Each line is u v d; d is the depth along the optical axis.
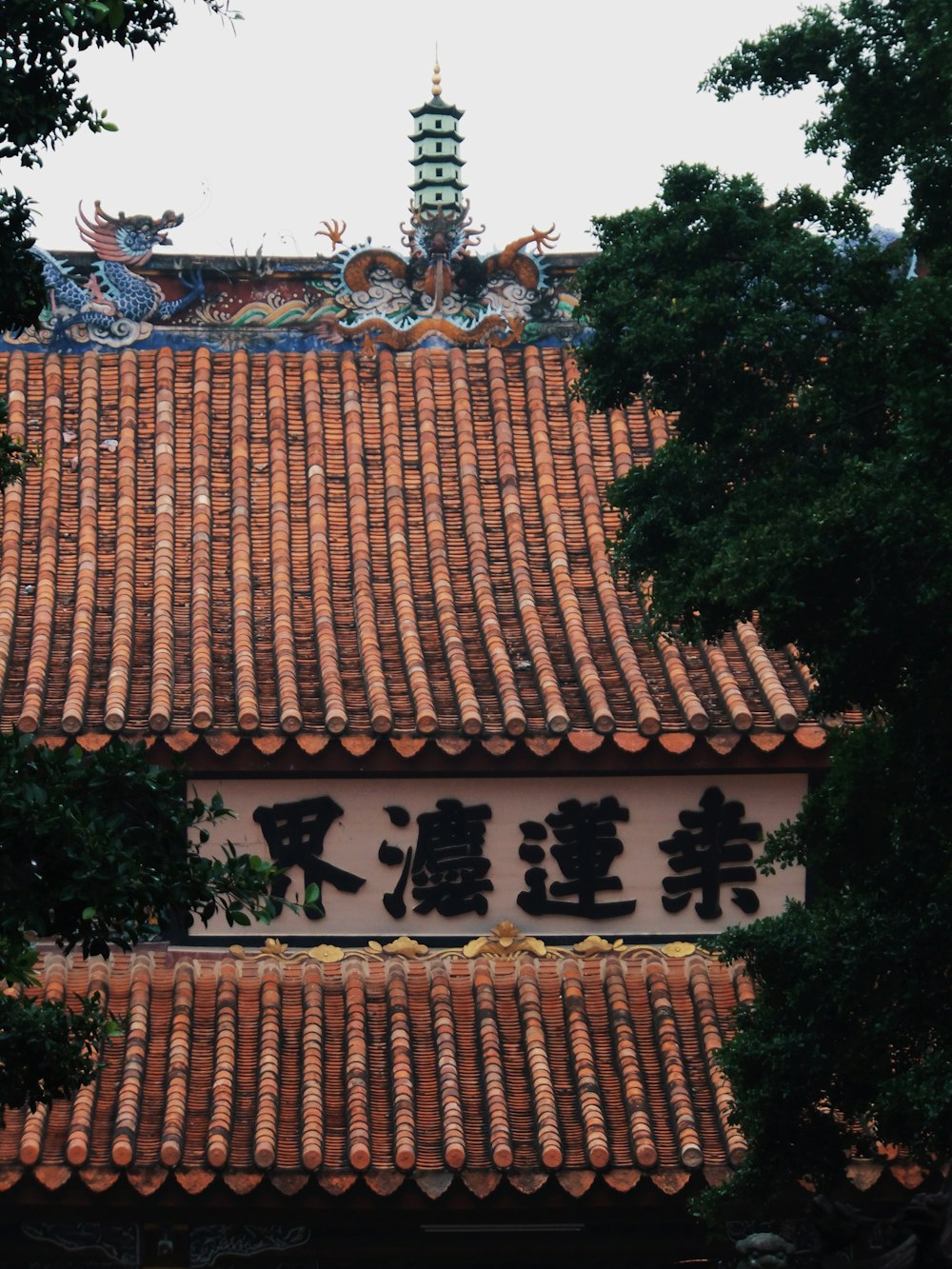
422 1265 34.53
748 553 23.91
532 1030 34.44
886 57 25.94
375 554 39.00
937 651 23.47
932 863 25.05
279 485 40.16
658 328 25.98
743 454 27.02
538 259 43.00
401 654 36.75
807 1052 25.55
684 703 35.53
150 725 34.59
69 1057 22.05
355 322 43.00
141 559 38.81
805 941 25.81
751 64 26.72
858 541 22.91
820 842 27.19
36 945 35.38
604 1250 34.47
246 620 37.28
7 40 20.53
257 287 43.03
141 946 35.44
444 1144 32.22
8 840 20.17
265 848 36.00
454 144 45.62
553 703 35.44
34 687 35.41
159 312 42.88
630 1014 34.91
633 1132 32.44
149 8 21.11
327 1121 32.56
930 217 26.22
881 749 26.08
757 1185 26.70
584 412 41.81
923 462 22.83
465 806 36.41
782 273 25.84
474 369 42.88
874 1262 19.67
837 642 23.86
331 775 36.03
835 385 26.05
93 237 42.84
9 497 39.94
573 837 36.44
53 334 42.78
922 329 22.28
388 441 41.16
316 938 35.88
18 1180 31.47
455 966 35.75
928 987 25.02
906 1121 25.27
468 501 39.97
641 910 36.34
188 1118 32.56
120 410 41.69
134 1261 33.78
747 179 27.11
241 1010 34.81
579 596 38.22
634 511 28.52
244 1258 34.19
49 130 20.59
